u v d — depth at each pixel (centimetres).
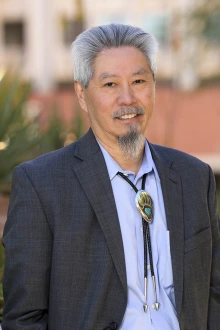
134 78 262
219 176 1220
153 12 1633
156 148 292
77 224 257
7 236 262
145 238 265
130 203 269
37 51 1727
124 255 259
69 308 252
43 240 258
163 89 1501
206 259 273
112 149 273
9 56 1741
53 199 259
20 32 1758
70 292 253
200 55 1176
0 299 360
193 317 266
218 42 1130
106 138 271
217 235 288
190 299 266
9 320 261
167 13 1591
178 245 267
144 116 267
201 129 1275
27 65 1733
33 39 1728
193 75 1477
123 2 1673
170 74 1581
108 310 254
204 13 1100
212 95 1457
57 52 1719
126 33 263
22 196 260
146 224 267
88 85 267
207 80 1493
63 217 257
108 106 262
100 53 262
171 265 265
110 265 255
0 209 518
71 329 251
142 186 276
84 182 263
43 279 258
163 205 275
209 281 275
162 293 263
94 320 250
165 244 268
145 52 265
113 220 259
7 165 529
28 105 633
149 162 279
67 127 627
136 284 258
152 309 262
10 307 263
